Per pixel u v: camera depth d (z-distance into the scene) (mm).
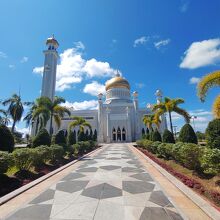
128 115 62281
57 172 11000
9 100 37688
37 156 11227
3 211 5473
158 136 25656
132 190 7234
